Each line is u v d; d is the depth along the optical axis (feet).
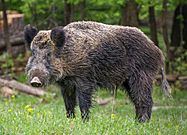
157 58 47.09
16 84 76.69
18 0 99.60
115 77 44.96
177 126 40.01
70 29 42.91
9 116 37.70
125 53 45.11
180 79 85.92
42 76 39.47
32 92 75.77
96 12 87.04
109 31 44.68
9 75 85.20
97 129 34.65
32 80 38.91
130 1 83.41
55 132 32.42
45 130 32.89
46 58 40.47
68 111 43.65
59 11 101.30
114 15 89.71
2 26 98.27
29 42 42.27
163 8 86.22
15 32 99.25
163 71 48.01
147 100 45.98
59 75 41.11
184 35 103.30
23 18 101.14
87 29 43.73
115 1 80.53
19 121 35.58
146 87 45.96
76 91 42.96
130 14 83.76
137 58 45.73
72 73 42.22
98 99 72.54
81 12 83.20
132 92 45.96
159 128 39.01
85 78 42.80
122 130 35.29
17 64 92.89
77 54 42.14
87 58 42.63
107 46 43.93
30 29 42.24
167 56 88.17
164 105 69.77
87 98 42.98
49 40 40.75
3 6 91.40
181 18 97.60
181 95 79.46
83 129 34.01
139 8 100.17
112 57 44.21
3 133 31.55
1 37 98.22
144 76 45.91
